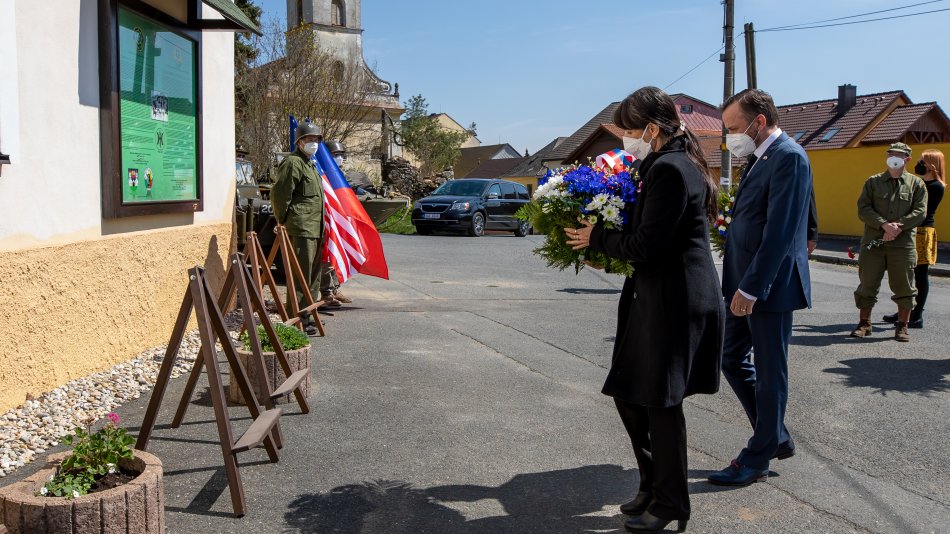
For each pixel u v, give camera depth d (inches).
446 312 359.9
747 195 160.6
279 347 197.0
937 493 158.2
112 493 115.6
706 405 218.8
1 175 187.5
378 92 1727.4
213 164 320.8
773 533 138.2
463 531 136.5
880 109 1285.7
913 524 142.9
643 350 131.8
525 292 437.4
